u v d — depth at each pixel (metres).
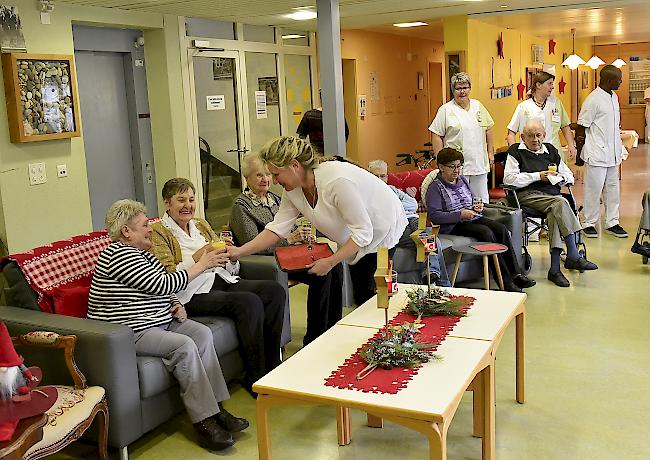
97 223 6.14
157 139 6.54
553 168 5.61
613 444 2.96
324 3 4.71
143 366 2.98
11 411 2.00
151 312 3.15
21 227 4.96
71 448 3.15
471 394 3.53
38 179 5.06
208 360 3.18
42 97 5.00
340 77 4.84
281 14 6.64
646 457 2.85
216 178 7.17
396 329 2.73
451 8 7.17
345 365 2.51
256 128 7.71
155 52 6.37
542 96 6.85
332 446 3.07
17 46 4.85
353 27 8.67
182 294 3.59
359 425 3.27
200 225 3.87
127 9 5.80
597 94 6.71
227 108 7.25
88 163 6.02
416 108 11.78
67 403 2.68
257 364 3.58
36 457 2.42
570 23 9.50
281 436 3.18
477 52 8.27
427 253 3.14
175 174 6.53
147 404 3.04
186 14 6.33
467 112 6.10
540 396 3.44
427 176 5.38
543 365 3.82
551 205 5.44
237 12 6.34
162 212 6.65
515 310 3.08
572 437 3.03
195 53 6.69
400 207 3.53
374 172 4.91
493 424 2.76
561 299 5.00
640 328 4.35
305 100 8.57
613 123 6.74
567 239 5.54
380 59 10.31
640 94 17.97
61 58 5.14
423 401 2.19
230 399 3.59
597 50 17.88
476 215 5.11
